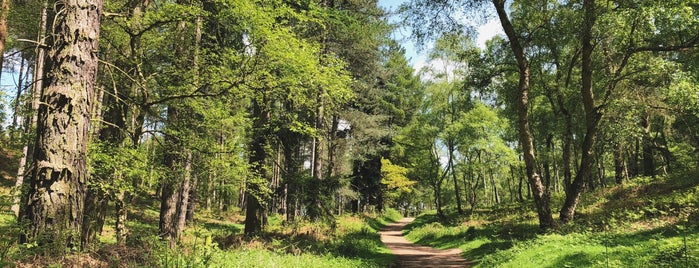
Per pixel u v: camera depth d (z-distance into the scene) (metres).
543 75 22.05
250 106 15.71
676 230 9.85
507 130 35.41
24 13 10.31
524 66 17.86
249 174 11.53
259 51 8.93
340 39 19.44
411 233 31.02
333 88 10.17
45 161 5.45
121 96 9.81
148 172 9.38
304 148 31.97
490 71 20.97
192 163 10.55
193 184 15.09
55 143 5.50
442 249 21.22
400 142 40.97
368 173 41.84
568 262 9.12
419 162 39.31
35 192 5.42
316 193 18.84
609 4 15.05
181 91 9.78
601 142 19.11
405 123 41.66
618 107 16.34
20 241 5.39
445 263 15.62
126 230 9.14
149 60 10.14
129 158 8.91
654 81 15.72
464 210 42.22
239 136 12.22
